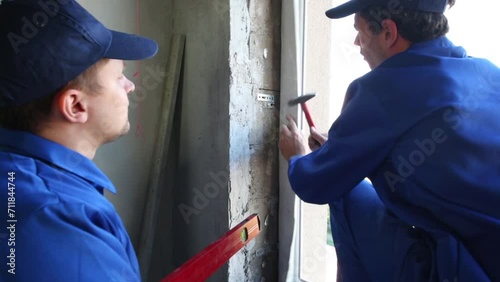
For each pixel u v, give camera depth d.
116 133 0.67
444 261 0.77
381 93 0.87
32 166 0.54
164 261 1.45
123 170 1.31
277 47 1.34
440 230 0.81
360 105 0.89
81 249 0.48
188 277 0.74
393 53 0.95
